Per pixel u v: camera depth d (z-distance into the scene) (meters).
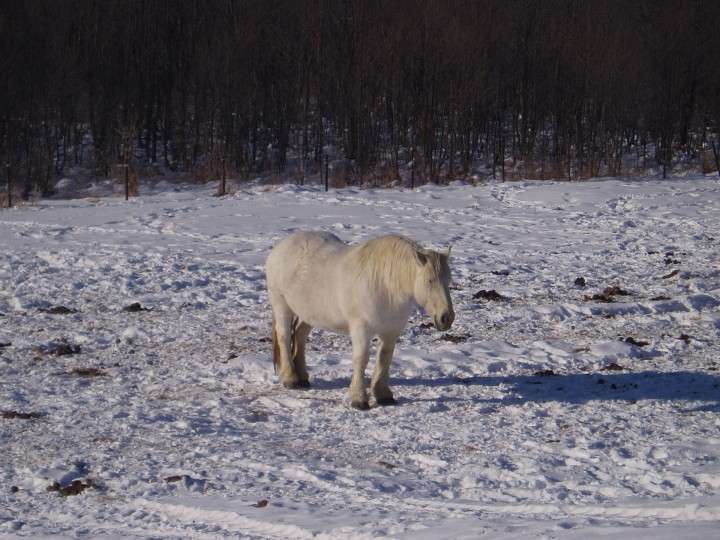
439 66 44.06
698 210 25.08
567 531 5.05
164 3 49.97
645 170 40.22
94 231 23.66
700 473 6.92
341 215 25.67
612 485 6.83
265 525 6.11
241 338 13.60
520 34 47.31
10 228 24.28
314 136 48.38
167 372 11.82
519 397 10.18
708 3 48.84
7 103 41.91
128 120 45.84
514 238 21.94
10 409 10.19
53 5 47.03
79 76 46.00
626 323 14.04
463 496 6.85
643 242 21.16
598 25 47.28
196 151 46.19
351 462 7.96
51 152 42.25
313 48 47.56
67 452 8.58
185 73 49.41
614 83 44.06
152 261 19.44
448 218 25.06
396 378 11.19
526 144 45.44
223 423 9.49
